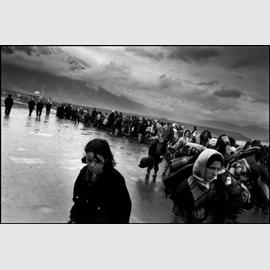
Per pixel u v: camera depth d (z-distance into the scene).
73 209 2.58
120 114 22.75
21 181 6.21
